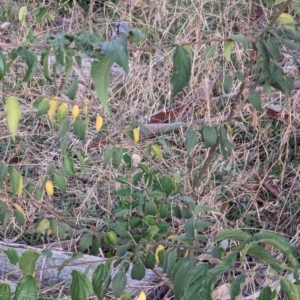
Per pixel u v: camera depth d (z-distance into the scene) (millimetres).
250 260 1827
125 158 1725
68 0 3068
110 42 917
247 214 2088
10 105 1279
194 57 2506
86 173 2291
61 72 2639
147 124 2406
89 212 2150
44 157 2387
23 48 997
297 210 2055
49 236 2047
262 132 2322
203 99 2443
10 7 3121
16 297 921
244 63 2564
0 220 1602
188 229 1077
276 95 2436
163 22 2908
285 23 1387
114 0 3199
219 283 1791
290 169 2266
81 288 1080
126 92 2588
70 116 2227
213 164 2207
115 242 1611
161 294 1795
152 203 1560
